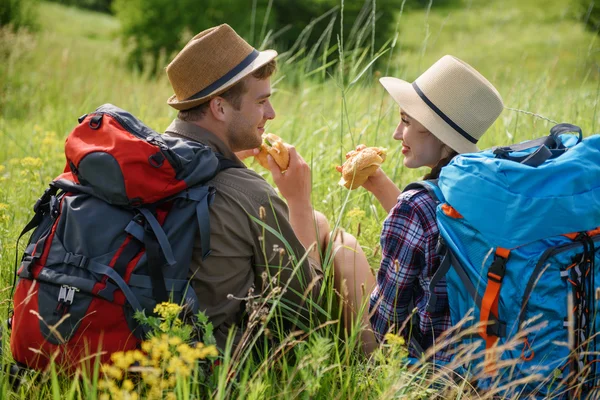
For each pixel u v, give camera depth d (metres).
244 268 2.47
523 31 21.45
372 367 2.32
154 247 2.22
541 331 2.24
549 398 2.23
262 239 2.38
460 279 2.32
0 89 8.52
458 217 2.32
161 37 17.11
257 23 17.89
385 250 2.53
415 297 2.53
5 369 2.32
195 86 2.56
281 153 2.71
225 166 2.50
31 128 6.77
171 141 2.41
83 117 2.47
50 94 8.54
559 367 2.24
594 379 2.30
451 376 2.36
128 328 2.20
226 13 17.69
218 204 2.40
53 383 1.89
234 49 2.56
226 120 2.60
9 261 3.08
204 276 2.38
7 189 4.04
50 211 2.38
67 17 25.45
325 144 4.88
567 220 2.22
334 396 2.22
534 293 2.22
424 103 2.69
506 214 2.23
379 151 2.99
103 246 2.22
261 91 2.61
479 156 2.39
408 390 2.23
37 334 2.21
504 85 6.28
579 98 5.29
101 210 2.27
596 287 2.26
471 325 2.32
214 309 2.41
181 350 1.86
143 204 2.28
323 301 2.73
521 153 2.43
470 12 27.27
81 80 9.21
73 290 2.18
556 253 2.21
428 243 2.44
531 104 5.16
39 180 3.92
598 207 2.25
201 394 2.19
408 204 2.47
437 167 2.73
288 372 2.25
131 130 2.37
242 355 2.40
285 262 2.51
